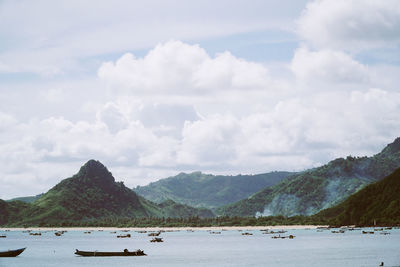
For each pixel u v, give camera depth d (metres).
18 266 181.00
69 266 179.88
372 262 176.75
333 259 191.75
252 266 176.25
